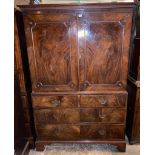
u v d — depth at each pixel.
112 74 1.63
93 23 1.49
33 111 1.76
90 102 1.70
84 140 1.83
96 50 1.56
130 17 1.47
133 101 1.85
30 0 1.89
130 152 1.83
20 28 1.63
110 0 2.10
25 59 1.76
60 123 1.78
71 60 1.60
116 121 1.75
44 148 1.90
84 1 2.12
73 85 1.67
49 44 1.57
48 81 1.68
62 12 1.47
